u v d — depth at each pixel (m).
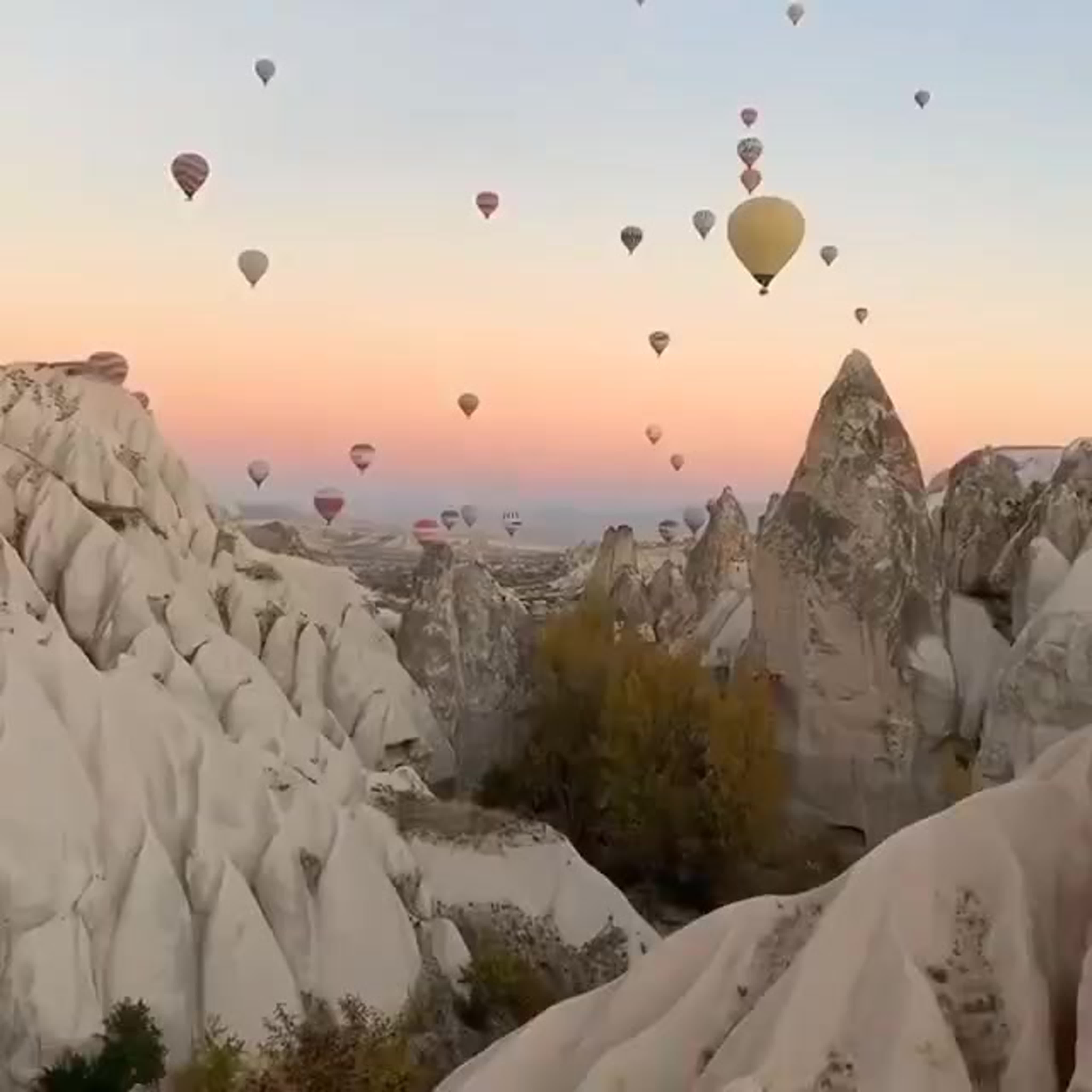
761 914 4.89
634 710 25.84
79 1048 12.81
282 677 24.88
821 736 26.45
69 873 13.84
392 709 25.27
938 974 4.12
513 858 19.14
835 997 4.16
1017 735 23.86
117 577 20.45
